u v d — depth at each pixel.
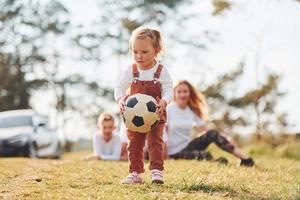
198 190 6.23
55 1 43.28
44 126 19.97
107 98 43.41
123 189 6.13
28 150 18.91
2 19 43.12
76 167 8.68
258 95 32.53
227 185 6.46
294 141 18.19
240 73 36.53
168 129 11.30
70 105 43.19
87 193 5.95
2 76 43.62
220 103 36.09
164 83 6.59
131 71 6.63
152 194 5.84
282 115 30.89
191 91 11.58
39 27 43.03
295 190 6.12
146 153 11.18
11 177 7.49
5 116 20.27
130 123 6.39
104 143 12.38
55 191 6.14
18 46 43.28
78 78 43.28
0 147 18.67
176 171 7.92
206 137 10.73
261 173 8.11
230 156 15.34
